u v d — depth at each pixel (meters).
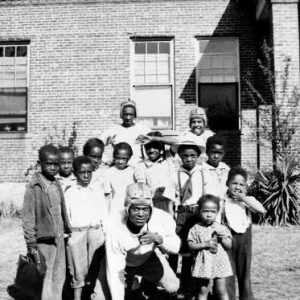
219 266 4.77
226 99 13.45
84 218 5.36
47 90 13.62
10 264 7.22
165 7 13.52
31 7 13.74
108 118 13.45
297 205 10.30
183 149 5.77
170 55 13.58
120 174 6.13
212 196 4.89
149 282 5.46
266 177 10.74
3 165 13.61
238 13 13.43
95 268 5.38
